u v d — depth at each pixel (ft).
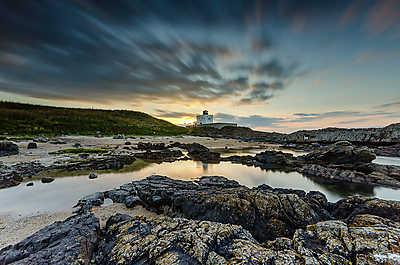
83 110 421.18
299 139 293.02
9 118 237.45
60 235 34.09
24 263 26.61
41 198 57.52
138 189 58.39
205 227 32.78
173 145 201.77
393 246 25.90
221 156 151.33
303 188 78.13
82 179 77.15
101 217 47.67
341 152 106.01
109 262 28.53
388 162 124.67
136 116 508.12
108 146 169.07
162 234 31.78
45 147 143.84
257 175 97.04
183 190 54.44
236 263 25.07
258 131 467.11
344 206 49.37
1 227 42.11
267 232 39.58
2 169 80.43
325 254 26.09
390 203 44.73
